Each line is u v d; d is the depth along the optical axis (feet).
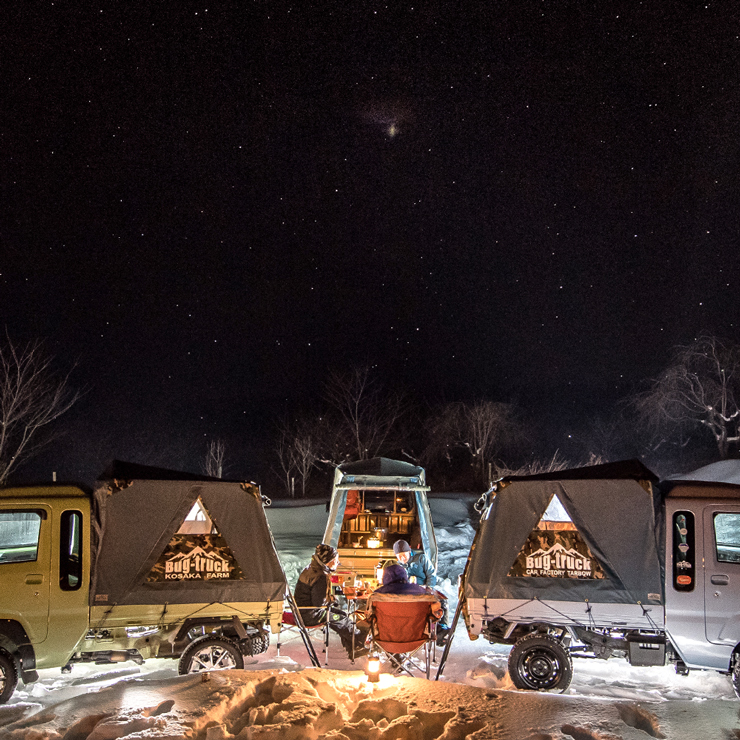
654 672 21.39
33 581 18.85
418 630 19.69
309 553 45.14
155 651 19.57
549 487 19.90
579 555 19.57
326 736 13.85
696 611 18.76
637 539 19.27
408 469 30.81
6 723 15.47
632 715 15.30
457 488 113.70
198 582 19.67
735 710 15.51
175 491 19.88
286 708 15.01
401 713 15.33
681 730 14.40
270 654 23.57
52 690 19.20
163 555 19.60
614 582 19.22
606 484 19.61
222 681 16.35
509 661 19.31
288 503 89.15
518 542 19.85
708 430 120.78
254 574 19.97
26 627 18.65
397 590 19.83
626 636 19.33
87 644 19.22
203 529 20.10
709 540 18.99
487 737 13.73
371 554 29.91
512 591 19.63
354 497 34.63
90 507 19.56
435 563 30.19
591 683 20.21
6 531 22.75
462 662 22.89
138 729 13.88
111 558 19.29
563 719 14.61
